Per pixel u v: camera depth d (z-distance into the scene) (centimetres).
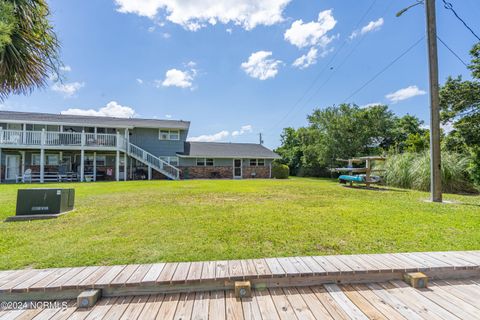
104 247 279
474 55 880
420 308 175
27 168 1558
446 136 944
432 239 305
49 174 1559
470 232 332
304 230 342
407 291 199
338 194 746
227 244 290
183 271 210
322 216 426
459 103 888
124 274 205
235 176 2028
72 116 1819
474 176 684
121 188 941
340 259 237
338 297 190
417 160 899
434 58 603
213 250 271
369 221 390
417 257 242
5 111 1792
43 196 443
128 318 163
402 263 227
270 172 2114
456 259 237
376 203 564
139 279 196
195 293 197
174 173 1742
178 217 422
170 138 1933
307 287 206
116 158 1586
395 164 977
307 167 2308
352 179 983
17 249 274
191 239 306
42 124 1598
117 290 193
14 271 213
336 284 210
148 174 1695
